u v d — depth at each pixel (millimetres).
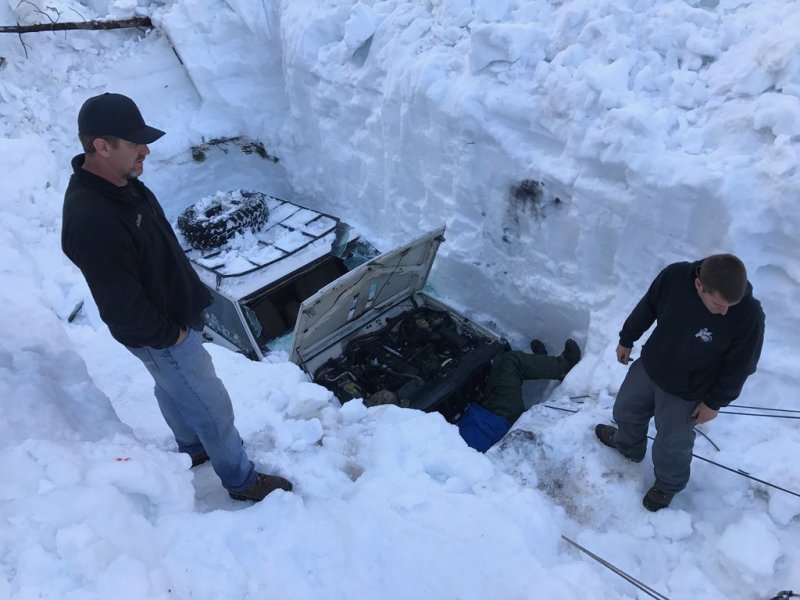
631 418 3510
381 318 6281
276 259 6125
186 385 2650
